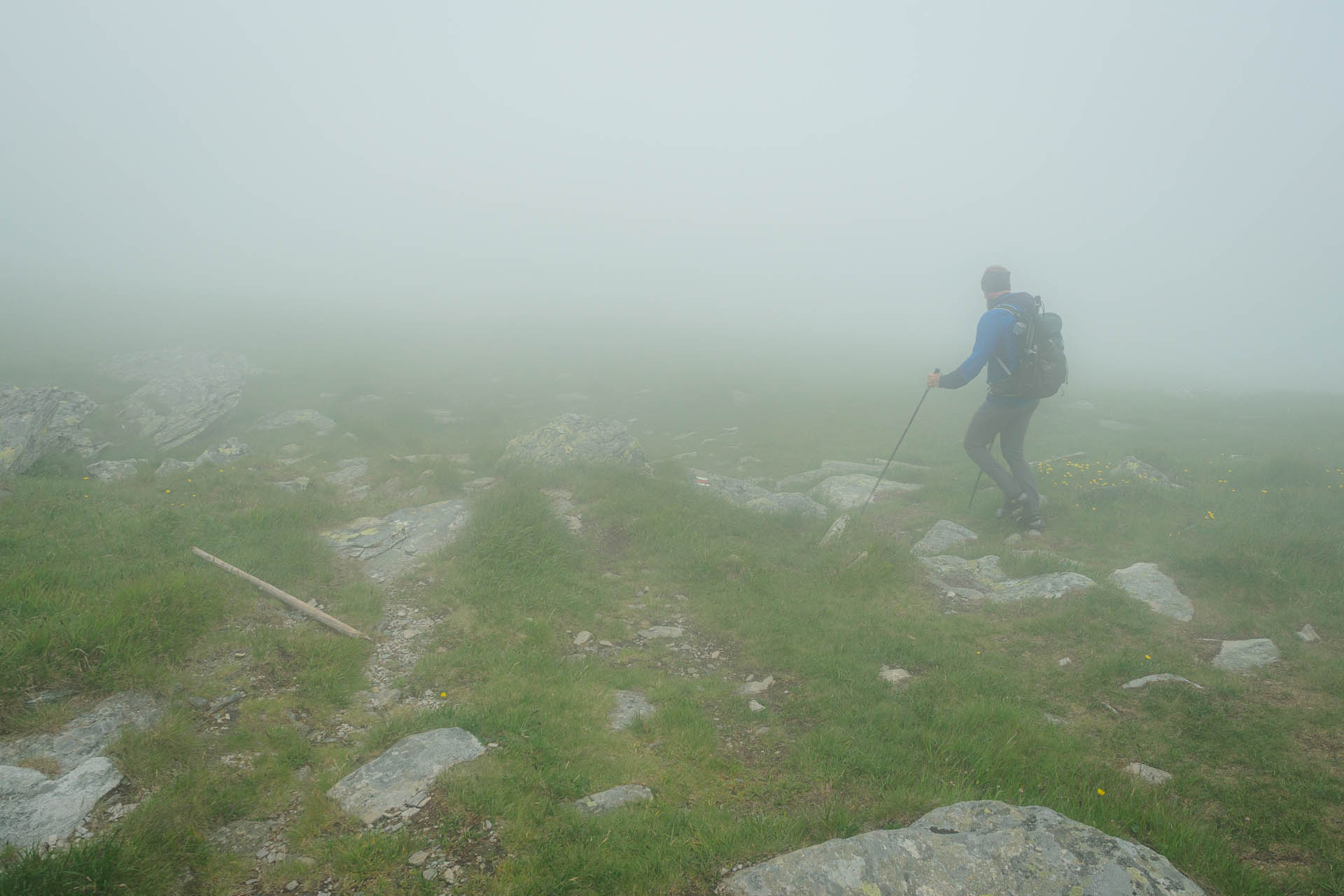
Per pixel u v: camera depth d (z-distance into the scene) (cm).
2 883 301
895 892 325
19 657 466
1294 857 364
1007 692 546
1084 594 706
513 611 667
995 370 880
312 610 629
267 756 440
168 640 526
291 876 343
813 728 508
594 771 439
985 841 349
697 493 1059
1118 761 457
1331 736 464
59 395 1555
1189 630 644
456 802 388
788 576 799
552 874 340
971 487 1174
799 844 367
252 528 802
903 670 593
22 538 683
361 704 517
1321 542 755
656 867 351
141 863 332
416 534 828
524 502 887
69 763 405
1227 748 460
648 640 655
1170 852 361
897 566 802
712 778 445
